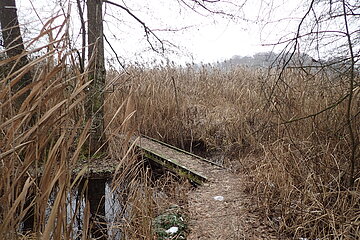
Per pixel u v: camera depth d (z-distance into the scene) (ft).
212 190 12.67
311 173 10.23
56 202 3.64
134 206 8.95
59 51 3.76
